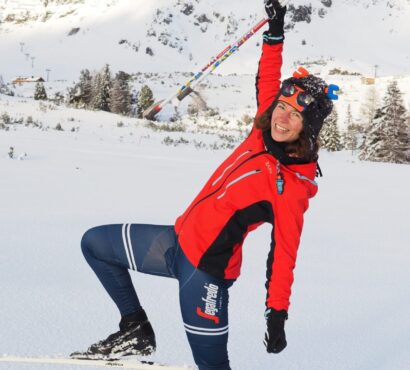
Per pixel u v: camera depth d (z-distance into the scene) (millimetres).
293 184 2719
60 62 158750
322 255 6668
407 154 33156
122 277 3186
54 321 4191
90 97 53438
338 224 8742
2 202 8406
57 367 3461
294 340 4203
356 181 14789
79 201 8969
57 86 88062
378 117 32719
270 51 3391
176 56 166500
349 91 74000
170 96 3504
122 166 13703
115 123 28156
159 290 5066
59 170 12102
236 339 4148
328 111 2793
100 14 185750
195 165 15461
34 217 7480
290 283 2754
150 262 3053
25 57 163125
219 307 2898
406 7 192250
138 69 155375
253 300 4941
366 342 4195
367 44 175000
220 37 177625
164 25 177375
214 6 188500
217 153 20172
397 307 4934
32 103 31453
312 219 9047
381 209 10305
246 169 2766
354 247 7195
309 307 4867
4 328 3990
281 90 2773
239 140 27250
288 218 2723
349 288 5418
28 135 19359
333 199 11258
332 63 153625
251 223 2842
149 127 28188
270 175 2719
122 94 52688
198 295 2877
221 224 2822
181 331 4195
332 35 177875
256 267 5945
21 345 3768
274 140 2738
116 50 165500
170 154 18297
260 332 4281
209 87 76438
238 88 77875
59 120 27047
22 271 5211
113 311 4473
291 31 176875
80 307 4492
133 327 3182
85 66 155625
